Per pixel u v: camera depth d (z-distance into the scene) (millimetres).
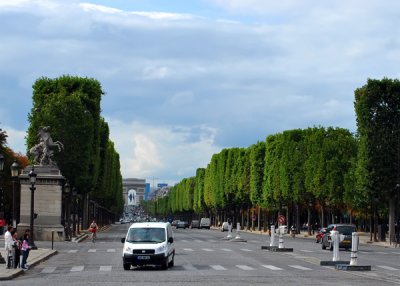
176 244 81812
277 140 133625
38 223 79688
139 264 43312
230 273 41000
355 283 34906
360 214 110750
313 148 110438
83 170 94688
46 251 59906
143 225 45312
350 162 101000
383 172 88688
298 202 123500
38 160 81750
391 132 89125
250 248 72250
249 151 160625
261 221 183375
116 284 34031
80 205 125625
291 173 121938
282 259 54312
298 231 128500
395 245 85750
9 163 123688
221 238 104438
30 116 95000
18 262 42688
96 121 104375
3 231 93875
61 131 93000
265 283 34531
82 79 103688
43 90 100812
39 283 35031
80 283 34688
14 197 63156
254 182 148250
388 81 89562
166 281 35625
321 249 72938
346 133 110562
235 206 179250
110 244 78625
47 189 79750
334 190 107062
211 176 196500
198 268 45062
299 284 34094
